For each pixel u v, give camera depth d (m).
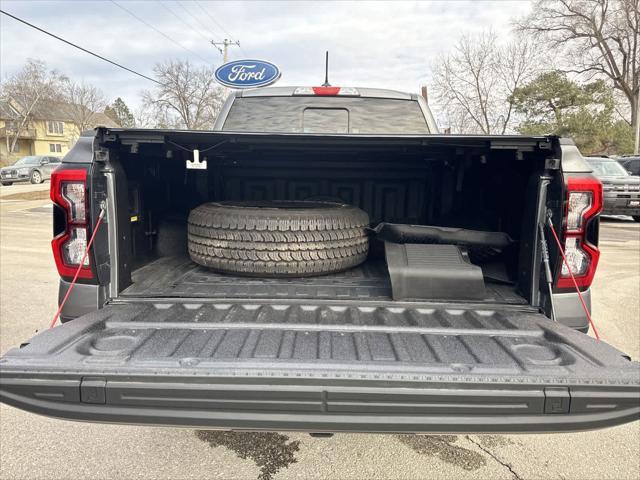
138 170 2.50
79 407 1.51
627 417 1.49
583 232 2.01
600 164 12.84
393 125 3.60
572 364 1.60
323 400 1.49
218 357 1.61
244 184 3.35
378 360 1.61
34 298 5.06
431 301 2.15
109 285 2.17
